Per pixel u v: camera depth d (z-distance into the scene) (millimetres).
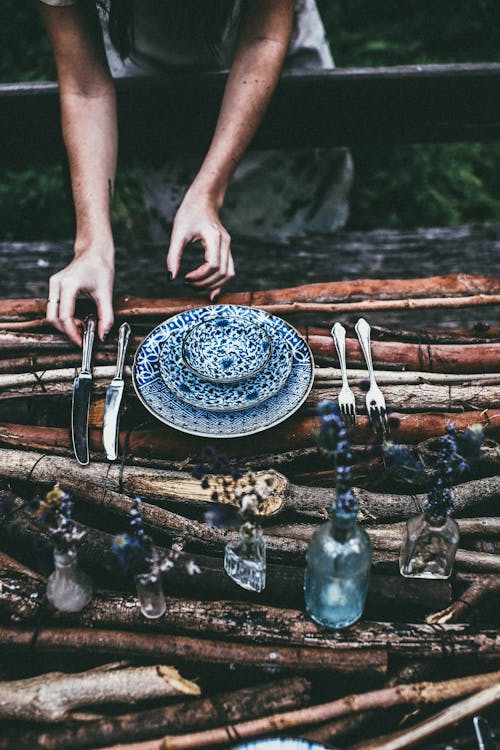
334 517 1015
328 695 1112
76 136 1789
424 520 1123
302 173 2736
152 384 1351
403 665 1124
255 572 1134
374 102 2369
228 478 1291
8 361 1513
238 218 2865
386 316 2072
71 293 1543
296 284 2232
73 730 1047
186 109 2344
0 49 4191
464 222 3672
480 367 1504
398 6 4539
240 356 1407
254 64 1802
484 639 1123
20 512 1260
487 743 1033
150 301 1633
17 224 3529
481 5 4504
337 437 986
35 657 1140
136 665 1121
